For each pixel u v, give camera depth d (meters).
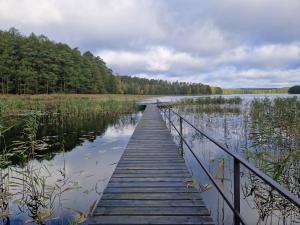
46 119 14.53
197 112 16.47
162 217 2.56
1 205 3.96
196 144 7.85
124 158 4.91
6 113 13.87
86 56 60.94
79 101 18.67
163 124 9.77
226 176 4.87
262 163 4.85
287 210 3.52
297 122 6.74
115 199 3.01
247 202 3.83
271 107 10.32
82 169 5.88
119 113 17.92
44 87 43.59
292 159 4.55
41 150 7.69
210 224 2.42
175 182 3.58
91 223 2.45
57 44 55.81
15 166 6.05
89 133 10.58
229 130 9.88
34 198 4.23
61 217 3.67
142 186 3.43
